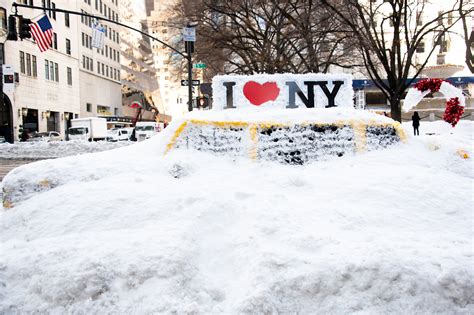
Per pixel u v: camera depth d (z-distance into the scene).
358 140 5.19
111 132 44.88
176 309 2.94
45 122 47.03
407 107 8.51
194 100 21.64
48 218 4.09
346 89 6.76
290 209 4.04
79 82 56.12
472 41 33.16
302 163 5.02
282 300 3.02
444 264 3.14
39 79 45.72
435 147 5.22
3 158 23.55
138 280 3.15
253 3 24.81
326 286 3.09
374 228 3.87
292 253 3.36
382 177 4.57
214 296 3.17
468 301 2.99
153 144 5.39
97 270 3.18
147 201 4.17
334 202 4.22
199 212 3.97
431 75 42.09
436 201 4.20
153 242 3.48
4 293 3.20
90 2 59.34
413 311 2.96
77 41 55.38
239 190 4.36
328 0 21.47
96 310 3.01
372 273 3.12
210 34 25.45
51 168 4.79
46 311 3.03
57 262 3.33
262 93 6.63
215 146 5.16
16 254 3.56
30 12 43.91
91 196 4.25
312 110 5.47
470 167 4.93
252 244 3.55
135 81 83.88
